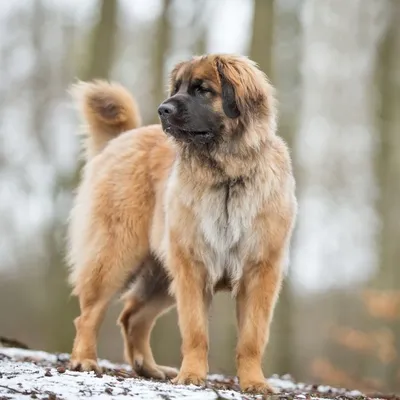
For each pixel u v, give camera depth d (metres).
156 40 17.23
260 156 7.88
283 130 16.89
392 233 19.55
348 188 25.89
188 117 7.80
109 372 8.82
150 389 6.50
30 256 29.16
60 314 15.95
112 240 9.10
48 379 6.75
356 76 22.88
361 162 24.91
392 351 19.83
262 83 8.12
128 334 9.60
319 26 22.14
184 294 7.94
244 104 7.87
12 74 24.38
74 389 6.30
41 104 24.11
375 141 20.17
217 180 7.91
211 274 8.02
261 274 7.91
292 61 17.30
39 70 24.11
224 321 20.42
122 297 9.67
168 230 8.13
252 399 6.39
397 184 19.52
